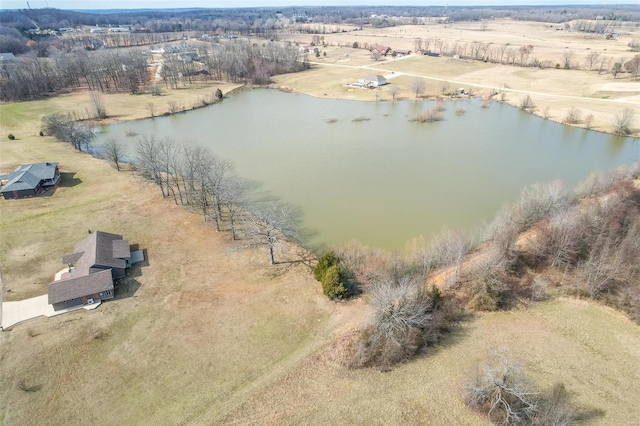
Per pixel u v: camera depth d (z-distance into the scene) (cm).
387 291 4316
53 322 4538
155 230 6322
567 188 6731
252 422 3453
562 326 4447
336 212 6925
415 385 3762
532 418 3356
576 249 5244
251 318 4594
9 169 8512
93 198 7331
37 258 5641
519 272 5244
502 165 8844
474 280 4869
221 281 5197
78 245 5581
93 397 3716
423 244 5894
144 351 4181
